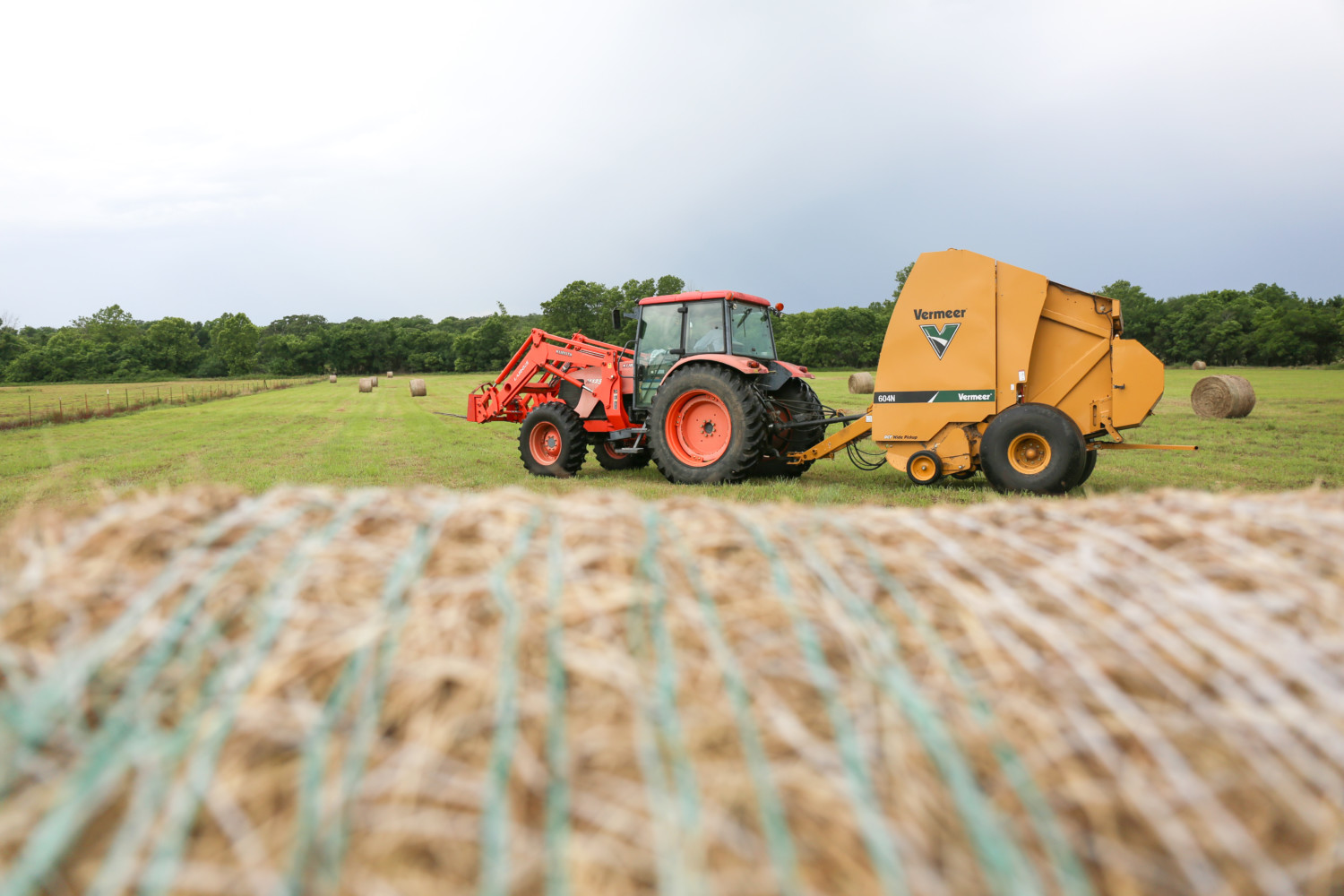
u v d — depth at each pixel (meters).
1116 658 1.10
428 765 0.90
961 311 7.25
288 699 0.96
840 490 7.62
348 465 10.41
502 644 1.04
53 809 0.86
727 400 8.20
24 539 1.21
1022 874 0.88
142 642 1.03
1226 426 15.00
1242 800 0.97
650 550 1.27
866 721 0.99
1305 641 1.12
